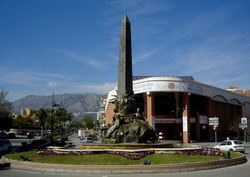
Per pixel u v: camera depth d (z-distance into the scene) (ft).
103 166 60.34
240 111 283.59
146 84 200.23
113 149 77.97
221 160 70.03
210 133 229.25
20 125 376.48
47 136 255.09
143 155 69.72
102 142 99.60
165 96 240.73
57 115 342.64
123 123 98.99
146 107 207.72
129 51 110.73
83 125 626.64
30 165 66.64
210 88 230.27
